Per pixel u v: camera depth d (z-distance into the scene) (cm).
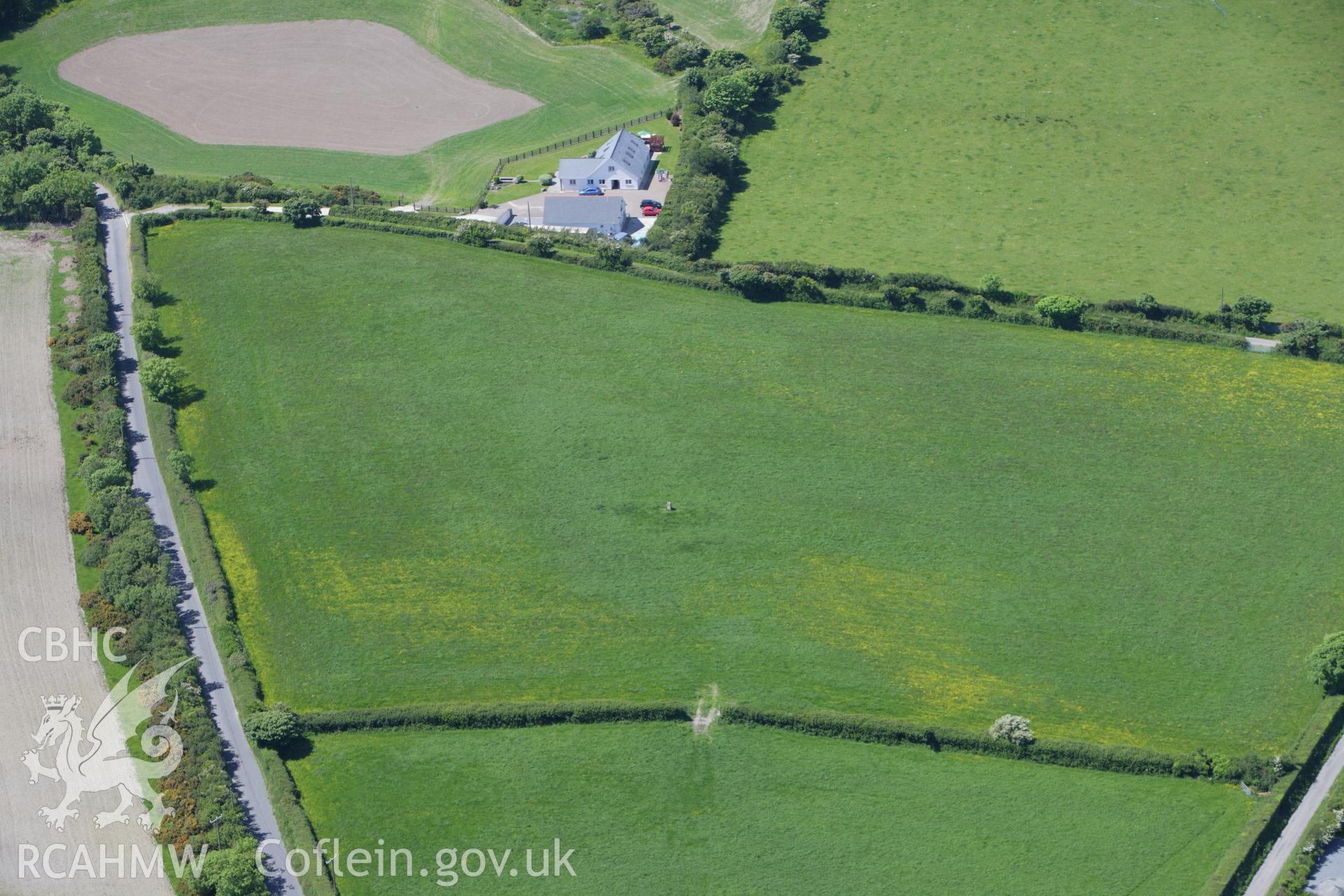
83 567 17662
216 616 16788
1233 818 14550
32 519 18412
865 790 14925
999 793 14888
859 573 17562
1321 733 15238
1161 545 17950
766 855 14275
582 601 17188
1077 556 17788
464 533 18212
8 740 15312
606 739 15488
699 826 14550
